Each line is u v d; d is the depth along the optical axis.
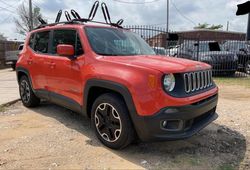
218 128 5.08
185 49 14.14
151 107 3.51
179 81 3.65
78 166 3.59
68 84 4.80
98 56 4.29
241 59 14.32
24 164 3.64
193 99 3.68
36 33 6.08
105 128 4.09
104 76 3.96
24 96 6.51
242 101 7.41
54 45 5.35
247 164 3.72
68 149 4.09
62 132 4.79
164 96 3.48
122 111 3.78
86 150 4.05
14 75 15.80
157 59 4.18
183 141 4.43
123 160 3.76
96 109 4.17
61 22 5.47
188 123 3.71
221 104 6.97
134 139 3.89
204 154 3.99
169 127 3.58
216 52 13.30
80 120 5.47
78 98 4.58
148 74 3.57
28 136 4.60
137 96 3.58
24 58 6.28
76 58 4.58
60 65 4.96
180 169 3.54
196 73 3.94
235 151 4.12
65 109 6.29
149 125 3.54
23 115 5.87
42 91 5.68
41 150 4.06
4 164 3.64
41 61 5.56
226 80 11.95
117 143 3.93
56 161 3.72
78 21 5.14
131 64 3.80
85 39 4.55
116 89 3.79
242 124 5.32
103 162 3.70
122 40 4.93
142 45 5.27
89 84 4.22
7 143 4.31
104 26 5.09
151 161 3.73
